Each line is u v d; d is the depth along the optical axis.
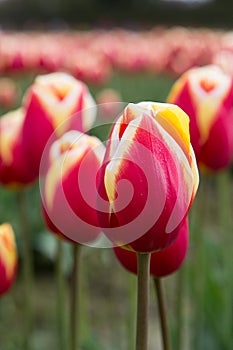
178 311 0.88
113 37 3.33
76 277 0.66
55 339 1.49
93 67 1.74
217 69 0.72
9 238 0.66
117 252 0.56
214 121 0.70
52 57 1.88
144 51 2.47
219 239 1.57
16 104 2.38
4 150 0.78
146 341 0.48
